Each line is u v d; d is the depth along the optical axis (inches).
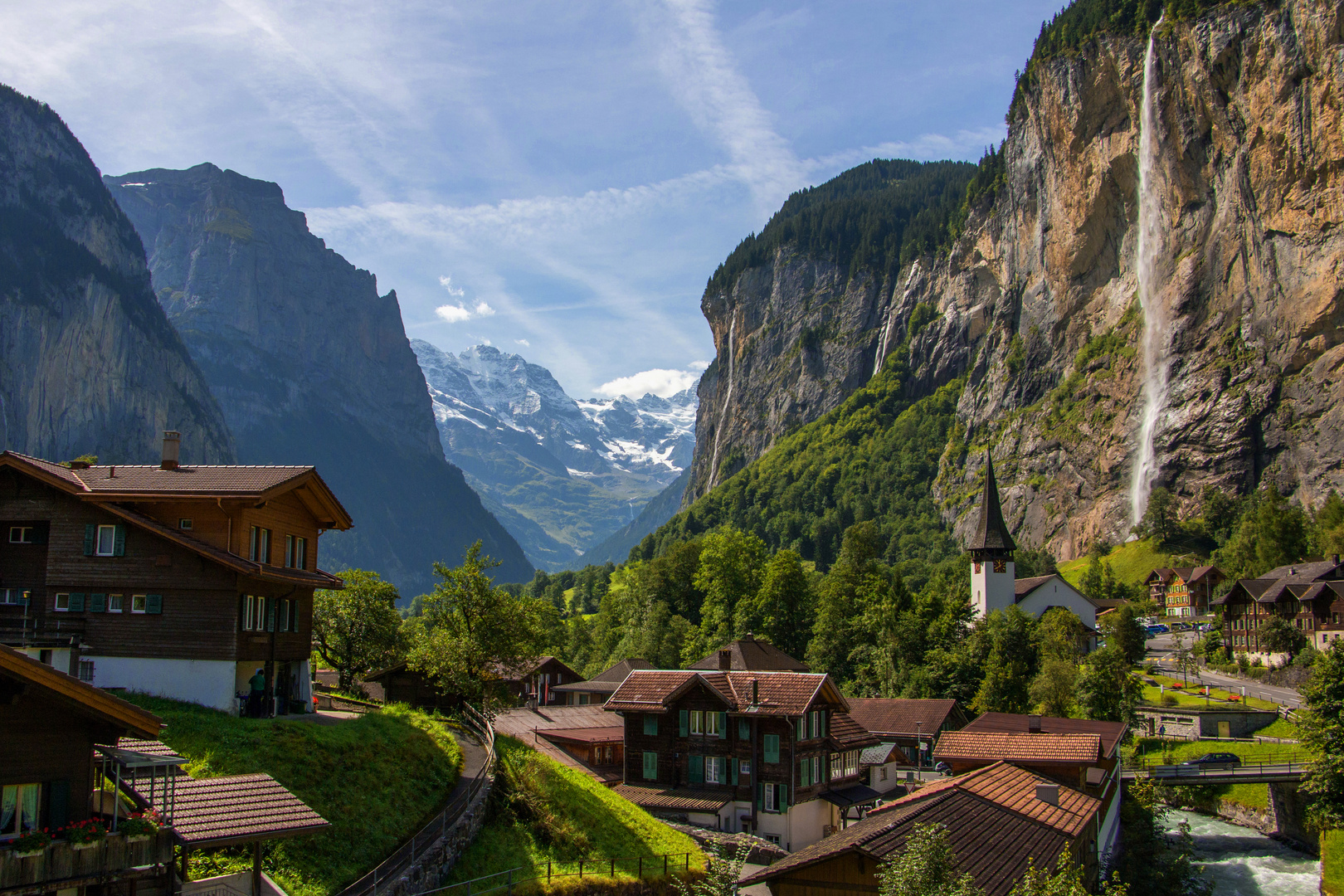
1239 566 7480.3
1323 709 2765.7
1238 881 2701.8
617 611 7800.2
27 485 1977.1
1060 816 1919.3
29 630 1913.1
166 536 1898.4
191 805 1173.7
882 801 3026.6
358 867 1489.9
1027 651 5029.5
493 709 2856.8
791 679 2822.3
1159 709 4306.1
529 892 1668.3
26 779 986.7
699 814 2696.9
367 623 3368.6
